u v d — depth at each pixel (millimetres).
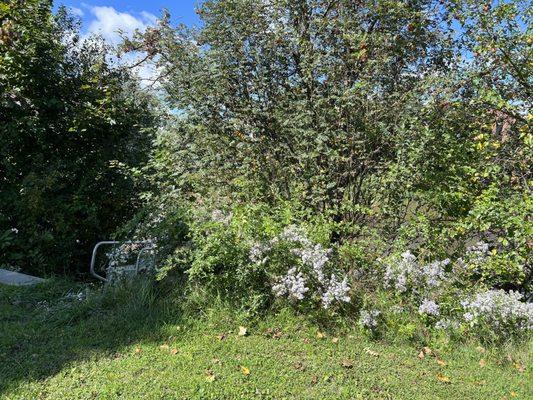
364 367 4281
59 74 7879
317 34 6457
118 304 4926
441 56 6543
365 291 5238
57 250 7113
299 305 5000
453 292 5367
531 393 4145
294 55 6523
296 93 6430
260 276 5109
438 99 5910
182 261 5035
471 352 4828
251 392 3641
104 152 7988
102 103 7973
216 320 4754
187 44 7473
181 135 6906
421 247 5727
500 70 6199
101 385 3600
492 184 5664
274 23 6617
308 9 6539
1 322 4652
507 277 5801
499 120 6406
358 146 6117
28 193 6918
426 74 6414
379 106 6082
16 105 7480
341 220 6395
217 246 4926
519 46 5965
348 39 6141
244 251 5020
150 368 3877
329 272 5195
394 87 6223
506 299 5211
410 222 5734
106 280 5805
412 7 6426
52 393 3498
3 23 7281
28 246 7000
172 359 4035
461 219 5625
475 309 5082
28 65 7324
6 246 6984
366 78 6051
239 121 6734
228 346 4355
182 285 5105
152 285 5137
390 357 4559
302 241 5145
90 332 4480
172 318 4742
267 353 4316
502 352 4887
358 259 5391
